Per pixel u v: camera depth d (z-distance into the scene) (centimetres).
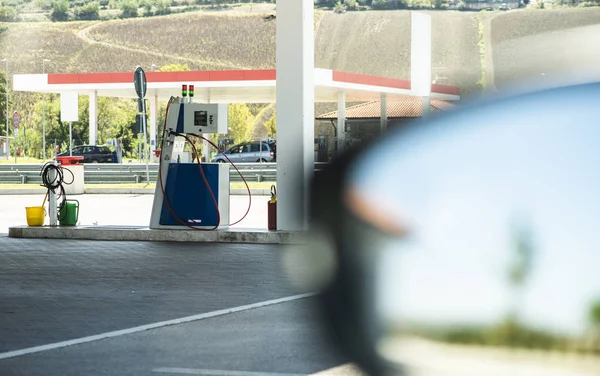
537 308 220
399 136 238
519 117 229
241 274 1655
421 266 232
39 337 1060
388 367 237
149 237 2317
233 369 855
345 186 241
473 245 226
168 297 1390
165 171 2330
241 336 1042
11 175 5100
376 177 239
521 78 231
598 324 215
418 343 232
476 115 231
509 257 222
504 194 225
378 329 239
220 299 1362
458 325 228
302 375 821
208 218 2298
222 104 2289
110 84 6881
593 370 215
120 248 2134
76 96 6931
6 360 921
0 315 1234
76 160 4528
